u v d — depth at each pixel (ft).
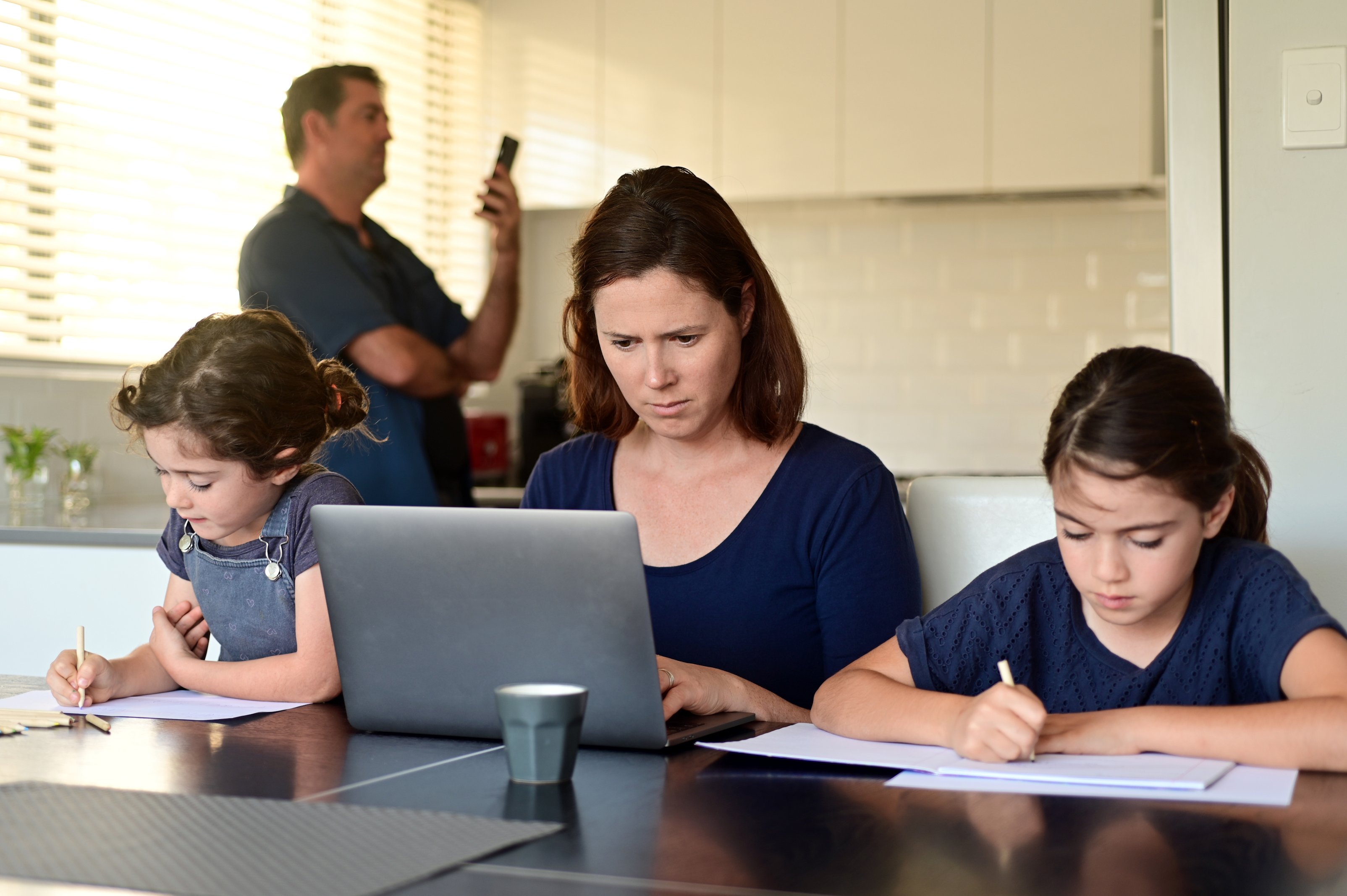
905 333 13.64
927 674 4.02
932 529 5.25
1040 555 4.13
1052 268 13.23
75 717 4.04
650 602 4.96
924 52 12.15
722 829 2.72
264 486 4.66
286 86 11.27
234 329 4.63
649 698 3.45
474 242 13.91
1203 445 3.39
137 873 2.43
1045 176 11.92
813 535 4.84
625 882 2.37
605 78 13.07
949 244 13.48
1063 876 2.38
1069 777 3.03
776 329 4.88
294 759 3.44
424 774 3.25
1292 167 5.45
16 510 8.67
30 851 2.57
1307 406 5.49
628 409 5.21
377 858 2.51
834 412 13.85
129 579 7.64
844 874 2.40
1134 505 3.37
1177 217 5.61
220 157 10.55
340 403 5.06
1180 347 5.63
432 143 13.23
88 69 9.46
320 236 8.61
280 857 2.52
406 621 3.64
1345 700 3.21
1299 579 3.72
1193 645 3.83
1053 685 4.01
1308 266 5.46
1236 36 5.48
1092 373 3.59
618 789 3.09
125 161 9.71
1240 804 2.84
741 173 12.70
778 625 4.87
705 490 5.02
